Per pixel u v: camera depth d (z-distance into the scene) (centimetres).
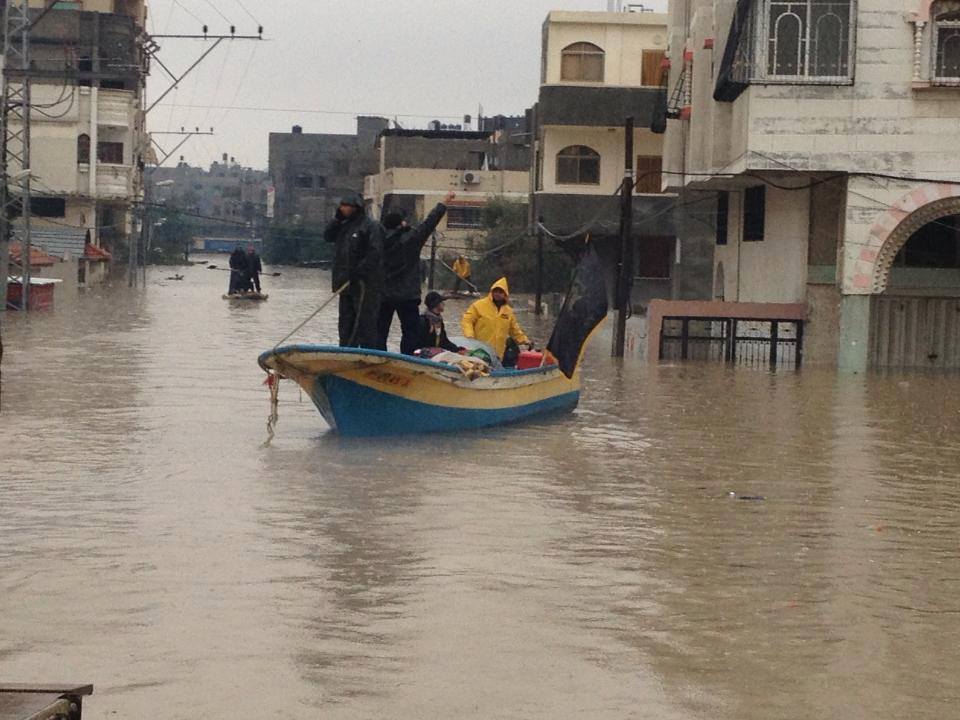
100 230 6906
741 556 1125
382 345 1819
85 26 6397
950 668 848
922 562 1116
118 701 771
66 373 2433
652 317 3061
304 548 1120
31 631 891
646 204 4853
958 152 2755
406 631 902
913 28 2730
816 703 784
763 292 3178
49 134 6319
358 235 1688
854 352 2856
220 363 2662
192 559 1079
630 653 866
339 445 1638
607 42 4891
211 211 16138
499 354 1972
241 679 808
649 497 1370
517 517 1255
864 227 2797
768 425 1931
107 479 1409
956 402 2245
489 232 6606
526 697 786
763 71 2742
